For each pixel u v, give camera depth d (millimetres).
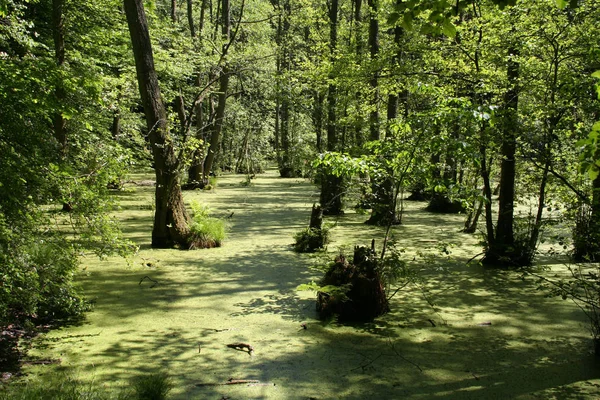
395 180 6293
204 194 19234
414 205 16609
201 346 4770
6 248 4023
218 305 6070
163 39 16062
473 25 8102
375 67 9609
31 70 4242
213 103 23156
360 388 3938
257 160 30656
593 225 5320
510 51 7965
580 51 7184
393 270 5891
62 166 4547
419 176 6062
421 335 5125
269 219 13328
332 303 5559
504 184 8328
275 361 4441
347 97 12016
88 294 6414
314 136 25703
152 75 9023
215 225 9852
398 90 10188
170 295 6449
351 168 6035
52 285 4840
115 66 14359
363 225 12242
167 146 9266
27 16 11656
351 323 5488
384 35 15930
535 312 5879
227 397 3756
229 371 4219
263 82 16359
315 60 16766
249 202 16953
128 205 15219
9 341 4723
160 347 4723
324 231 9469
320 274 7559
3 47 8523
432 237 10711
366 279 5562
